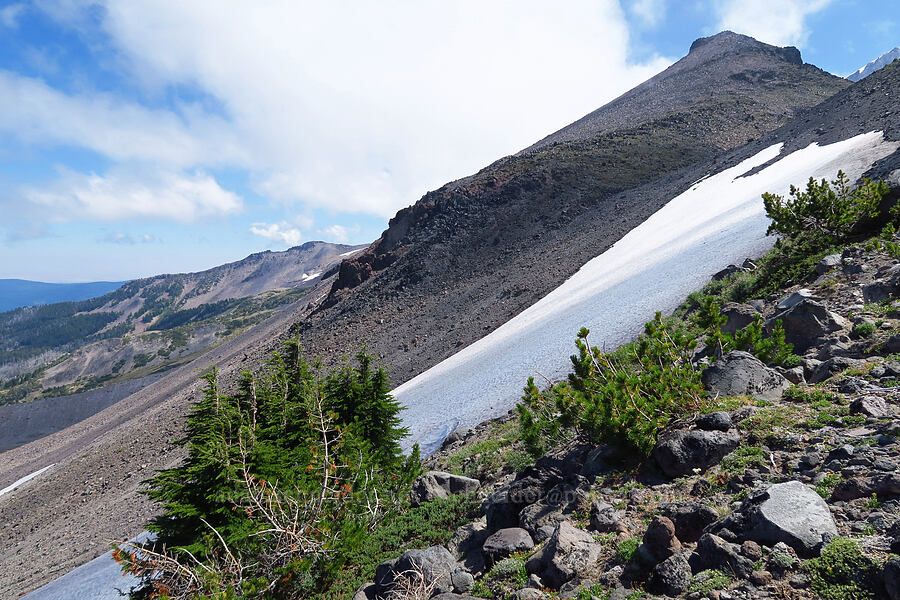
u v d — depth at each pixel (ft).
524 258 203.92
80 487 178.29
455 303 193.57
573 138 455.22
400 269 250.98
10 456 409.69
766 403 26.40
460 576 22.77
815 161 120.98
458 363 130.11
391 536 35.88
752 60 503.61
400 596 21.95
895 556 12.42
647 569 17.10
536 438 36.73
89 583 84.23
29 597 90.58
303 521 30.81
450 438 70.74
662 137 314.14
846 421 21.68
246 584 27.76
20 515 177.68
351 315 232.32
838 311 38.14
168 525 38.93
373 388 59.62
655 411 26.91
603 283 125.29
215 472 38.27
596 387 33.50
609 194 236.63
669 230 140.46
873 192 53.83
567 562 19.03
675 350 32.96
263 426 49.60
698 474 22.44
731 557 14.85
